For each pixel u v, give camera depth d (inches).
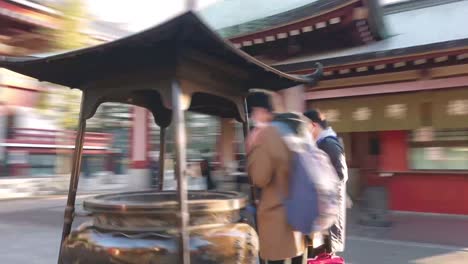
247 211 138.5
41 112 464.1
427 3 483.2
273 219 122.4
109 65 121.9
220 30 436.1
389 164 432.1
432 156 410.3
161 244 106.2
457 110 366.0
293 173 119.8
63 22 406.3
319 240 147.5
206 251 108.2
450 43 312.0
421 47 324.2
